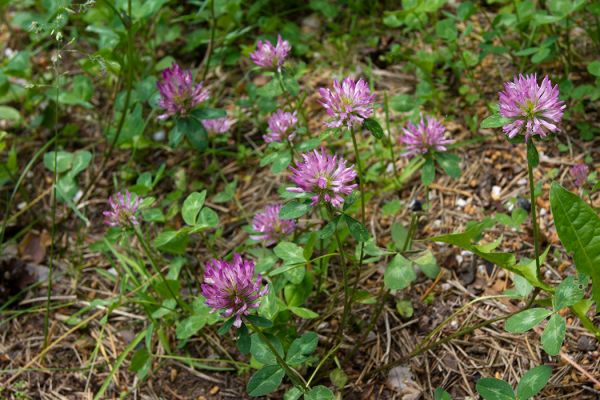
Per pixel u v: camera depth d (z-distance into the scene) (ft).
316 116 2.60
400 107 2.47
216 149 2.59
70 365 2.22
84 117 2.72
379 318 2.17
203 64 2.77
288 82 2.29
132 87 2.68
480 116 2.50
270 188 2.49
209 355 2.18
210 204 2.49
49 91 2.60
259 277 1.82
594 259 1.83
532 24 2.47
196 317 2.07
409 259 1.98
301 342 1.91
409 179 2.43
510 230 2.27
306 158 1.85
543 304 1.90
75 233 2.49
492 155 2.42
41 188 2.59
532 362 2.04
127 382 2.17
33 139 2.69
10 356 2.25
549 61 2.55
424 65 2.47
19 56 2.69
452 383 2.04
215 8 2.68
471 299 2.17
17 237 2.49
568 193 1.81
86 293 2.36
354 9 2.83
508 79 2.56
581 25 2.57
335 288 2.23
